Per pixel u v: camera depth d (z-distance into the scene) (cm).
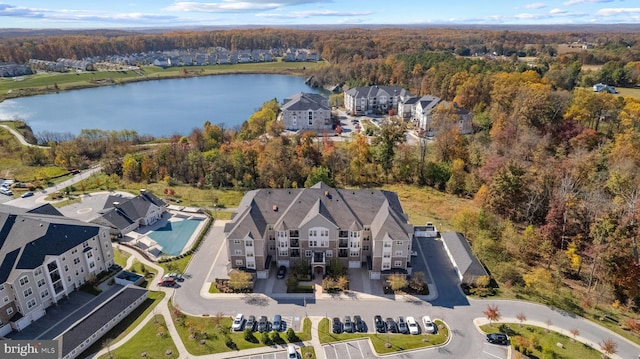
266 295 6925
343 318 6372
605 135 13225
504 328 6116
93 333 5834
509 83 15525
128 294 6662
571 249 7488
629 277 6631
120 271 7625
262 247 7225
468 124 15262
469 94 16475
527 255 8038
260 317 6394
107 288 7169
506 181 9212
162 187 11844
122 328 6122
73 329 5828
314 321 6306
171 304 6681
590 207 8275
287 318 6378
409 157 12250
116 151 14825
